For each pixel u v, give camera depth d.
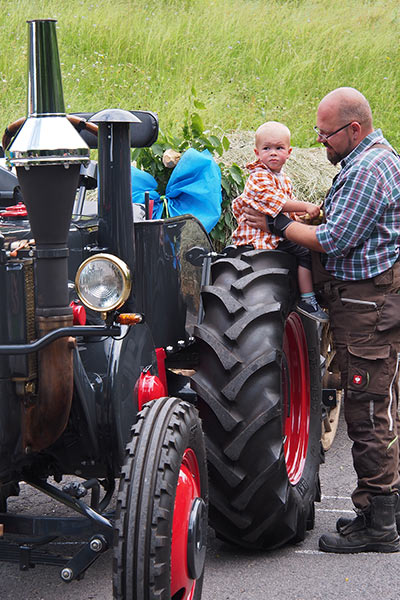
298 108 13.09
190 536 2.94
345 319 3.99
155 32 14.92
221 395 3.73
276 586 3.68
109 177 3.05
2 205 4.07
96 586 3.73
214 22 15.82
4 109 12.07
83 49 14.38
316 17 16.52
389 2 17.27
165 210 5.23
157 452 2.81
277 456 3.70
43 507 4.63
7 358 2.87
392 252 3.92
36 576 3.84
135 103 12.65
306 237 3.96
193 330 3.96
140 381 3.38
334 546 4.04
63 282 2.89
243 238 4.30
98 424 3.21
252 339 3.81
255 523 3.82
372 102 13.67
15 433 2.94
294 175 6.28
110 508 4.44
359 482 4.08
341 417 6.21
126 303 3.21
